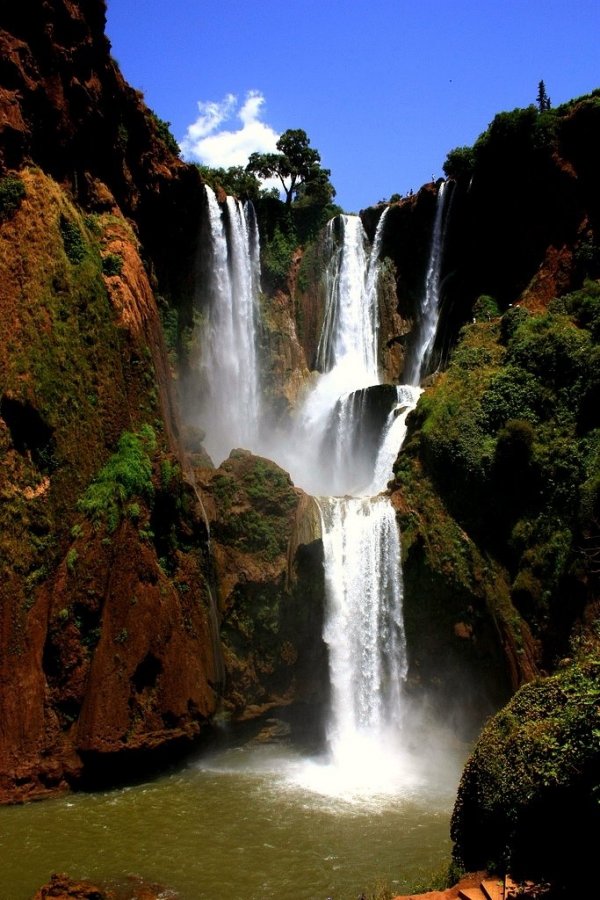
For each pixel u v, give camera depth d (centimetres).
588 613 2953
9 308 3016
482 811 1723
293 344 5588
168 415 3422
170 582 2867
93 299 3234
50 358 2975
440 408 3638
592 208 4375
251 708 3033
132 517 2805
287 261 5775
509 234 4806
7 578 2647
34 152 3447
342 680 3162
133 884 1905
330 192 6103
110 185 4009
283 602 3148
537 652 3075
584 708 1617
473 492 3394
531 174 4638
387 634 3253
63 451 2883
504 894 1491
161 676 2759
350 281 5634
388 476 4081
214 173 5766
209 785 2636
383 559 3309
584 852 1451
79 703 2611
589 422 3362
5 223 3183
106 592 2708
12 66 3341
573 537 3102
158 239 4709
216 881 1933
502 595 3191
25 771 2475
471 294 4947
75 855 2061
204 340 4962
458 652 3173
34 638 2627
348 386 5228
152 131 4541
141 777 2695
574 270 4303
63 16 3588
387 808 2444
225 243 5178
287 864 2028
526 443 3328
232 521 3184
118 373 3197
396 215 5575
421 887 1792
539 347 3678
